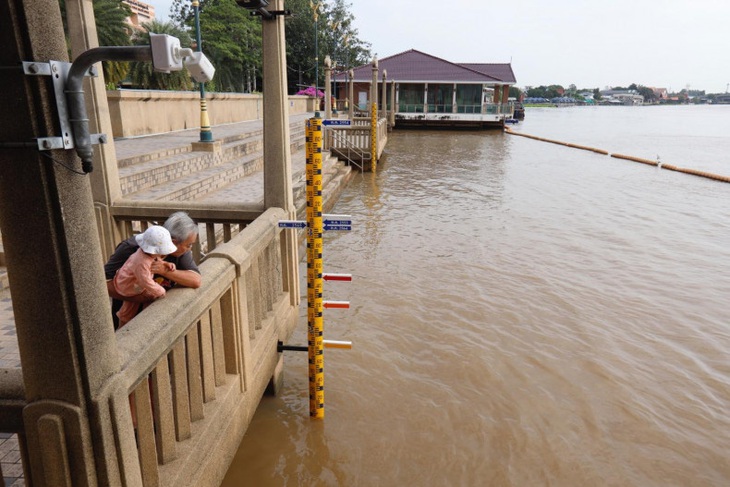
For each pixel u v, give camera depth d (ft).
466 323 20.95
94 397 5.82
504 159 82.02
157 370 7.70
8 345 14.08
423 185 55.26
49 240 5.29
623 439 14.11
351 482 12.20
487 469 12.83
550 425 14.62
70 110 5.31
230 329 10.69
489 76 152.66
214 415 9.59
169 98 64.54
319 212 12.63
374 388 16.21
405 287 24.77
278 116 14.37
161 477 7.86
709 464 13.26
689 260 29.94
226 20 143.33
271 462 12.69
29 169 5.13
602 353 18.74
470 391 16.20
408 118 149.07
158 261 8.57
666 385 16.78
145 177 32.24
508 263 28.71
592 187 55.98
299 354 18.31
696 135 159.12
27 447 6.02
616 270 27.91
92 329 5.79
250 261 11.32
